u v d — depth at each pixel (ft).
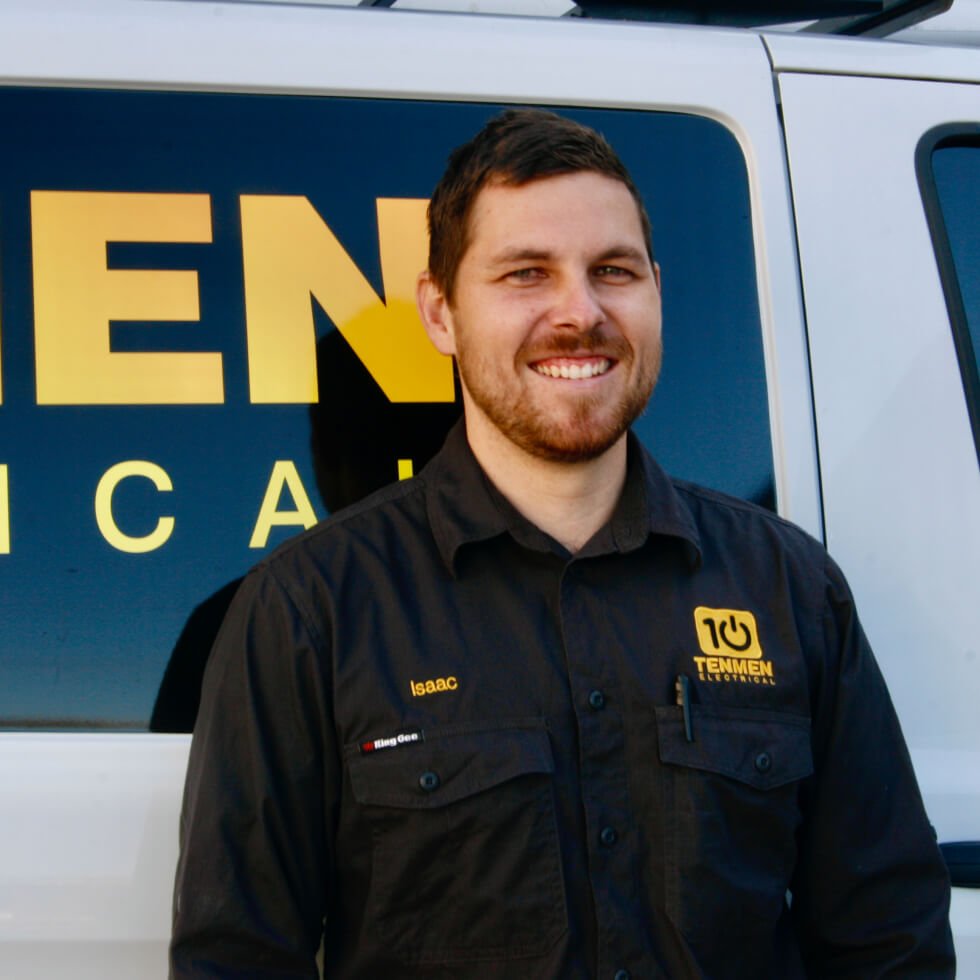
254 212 5.35
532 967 4.41
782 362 5.64
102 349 5.16
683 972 4.50
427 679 4.54
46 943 4.84
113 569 5.05
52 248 5.19
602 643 4.70
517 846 4.41
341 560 4.70
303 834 4.51
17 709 4.96
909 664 5.50
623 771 4.59
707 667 4.73
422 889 4.43
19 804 4.88
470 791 4.38
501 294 4.70
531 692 4.59
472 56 5.63
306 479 5.23
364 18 5.61
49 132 5.28
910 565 5.58
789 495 5.54
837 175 5.84
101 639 5.02
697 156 5.76
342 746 4.50
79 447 5.09
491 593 4.72
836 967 4.99
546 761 4.47
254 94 5.44
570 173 4.71
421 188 5.51
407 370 5.38
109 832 4.90
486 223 4.72
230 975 4.36
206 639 5.06
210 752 4.50
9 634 4.97
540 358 4.67
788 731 4.72
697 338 5.62
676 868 4.52
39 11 5.35
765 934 4.68
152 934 4.88
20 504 5.03
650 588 4.83
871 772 4.91
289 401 5.26
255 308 5.29
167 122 5.36
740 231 5.73
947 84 6.06
